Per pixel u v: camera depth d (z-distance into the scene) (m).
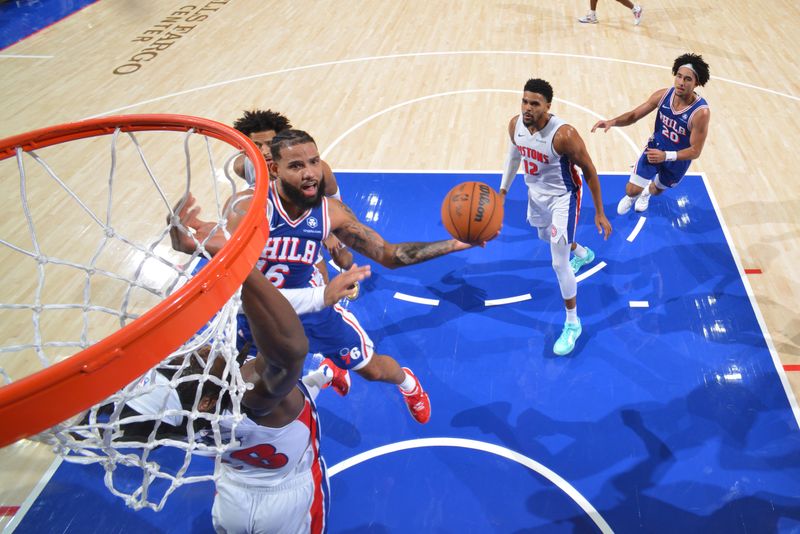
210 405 2.04
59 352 4.29
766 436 3.67
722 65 8.02
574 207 4.02
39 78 8.49
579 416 3.86
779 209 5.46
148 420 1.87
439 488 3.51
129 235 5.41
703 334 4.33
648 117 6.94
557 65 8.20
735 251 5.02
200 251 2.22
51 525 3.38
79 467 3.66
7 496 3.52
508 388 4.06
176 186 6.04
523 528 3.31
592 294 4.70
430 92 7.64
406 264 3.13
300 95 7.70
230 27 9.88
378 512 3.42
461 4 10.44
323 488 2.81
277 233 3.02
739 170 5.98
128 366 1.24
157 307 1.29
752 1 10.08
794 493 3.39
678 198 5.64
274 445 2.39
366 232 3.12
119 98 7.86
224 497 2.63
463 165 6.23
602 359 4.21
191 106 7.56
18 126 7.32
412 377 3.65
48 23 10.47
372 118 7.12
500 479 3.54
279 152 2.73
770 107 7.03
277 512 2.58
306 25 9.85
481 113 7.14
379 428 3.86
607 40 8.88
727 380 4.01
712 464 3.55
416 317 4.60
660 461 3.58
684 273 4.84
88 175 6.28
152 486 3.56
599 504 3.39
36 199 5.95
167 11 10.76
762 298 4.59
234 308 1.80
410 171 6.16
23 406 1.12
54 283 4.91
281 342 1.72
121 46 9.41
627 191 5.25
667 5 10.05
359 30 9.56
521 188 5.89
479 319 4.56
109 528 3.37
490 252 5.16
